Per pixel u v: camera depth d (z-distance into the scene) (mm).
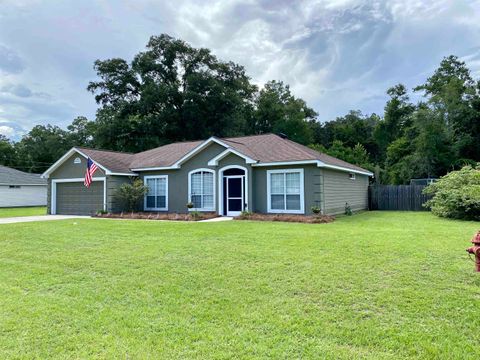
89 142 59875
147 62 40719
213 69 44750
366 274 6121
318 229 11469
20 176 37469
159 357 3756
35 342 4172
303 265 6809
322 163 15664
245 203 17484
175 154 21875
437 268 6312
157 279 6434
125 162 22641
